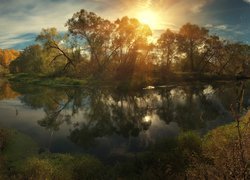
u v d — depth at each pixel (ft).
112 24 231.50
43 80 228.84
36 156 48.70
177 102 118.01
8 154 49.16
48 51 248.52
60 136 66.80
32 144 57.72
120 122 84.23
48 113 97.50
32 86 200.85
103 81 203.62
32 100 129.59
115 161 49.03
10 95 148.46
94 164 41.75
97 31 231.50
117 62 242.99
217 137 44.98
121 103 119.75
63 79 220.23
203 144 43.93
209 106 104.99
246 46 214.28
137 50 238.89
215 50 246.27
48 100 129.70
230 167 22.41
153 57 254.47
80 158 45.73
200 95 137.18
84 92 159.63
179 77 216.54
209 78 220.23
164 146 46.19
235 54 219.00
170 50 266.36
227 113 90.27
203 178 27.48
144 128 75.51
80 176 37.68
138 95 144.05
